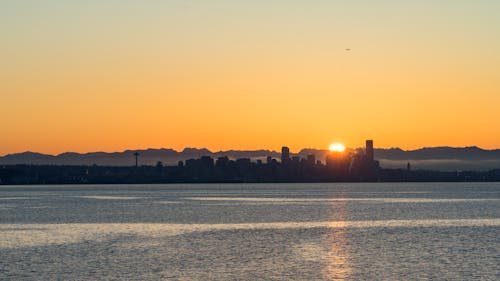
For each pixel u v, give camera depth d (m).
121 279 198.88
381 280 196.50
